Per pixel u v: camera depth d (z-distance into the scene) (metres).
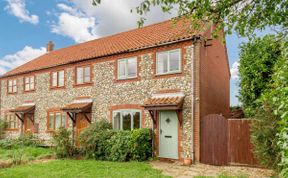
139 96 15.62
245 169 11.04
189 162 12.60
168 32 16.11
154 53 15.23
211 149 12.69
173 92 14.18
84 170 10.66
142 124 15.23
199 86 13.43
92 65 18.55
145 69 15.55
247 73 12.10
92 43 22.97
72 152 14.68
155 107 13.80
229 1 5.83
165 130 14.30
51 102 21.36
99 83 17.94
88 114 18.28
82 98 18.88
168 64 14.63
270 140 8.98
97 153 13.97
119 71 16.91
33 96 23.14
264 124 9.19
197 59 13.58
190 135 13.34
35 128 22.38
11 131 24.98
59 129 15.45
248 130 11.79
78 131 18.72
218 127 12.59
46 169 10.86
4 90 26.52
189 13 6.17
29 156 14.48
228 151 12.20
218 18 6.12
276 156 8.71
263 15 5.97
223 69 19.00
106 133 14.27
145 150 13.97
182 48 14.11
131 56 16.34
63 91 20.45
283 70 3.11
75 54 21.52
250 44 10.33
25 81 24.22
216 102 16.53
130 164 12.11
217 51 17.31
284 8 5.79
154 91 14.97
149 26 19.83
